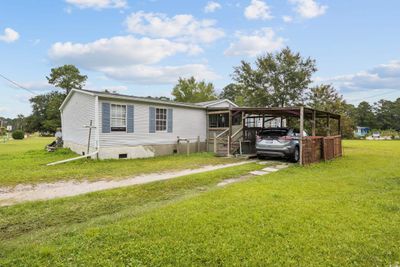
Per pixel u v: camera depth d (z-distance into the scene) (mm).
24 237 3447
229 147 13555
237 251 2963
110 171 8805
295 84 21422
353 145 24703
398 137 46156
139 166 9969
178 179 7289
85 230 3564
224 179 7543
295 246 3100
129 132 12680
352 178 7488
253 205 4699
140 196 5602
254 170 9172
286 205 4695
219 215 4137
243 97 24859
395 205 4699
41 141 30203
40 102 59156
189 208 4527
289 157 11484
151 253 2904
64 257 2818
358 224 3795
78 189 6270
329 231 3537
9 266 2648
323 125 20375
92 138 11867
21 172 8469
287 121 20656
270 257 2840
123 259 2773
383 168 9586
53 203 5016
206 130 17281
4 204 5012
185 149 15625
